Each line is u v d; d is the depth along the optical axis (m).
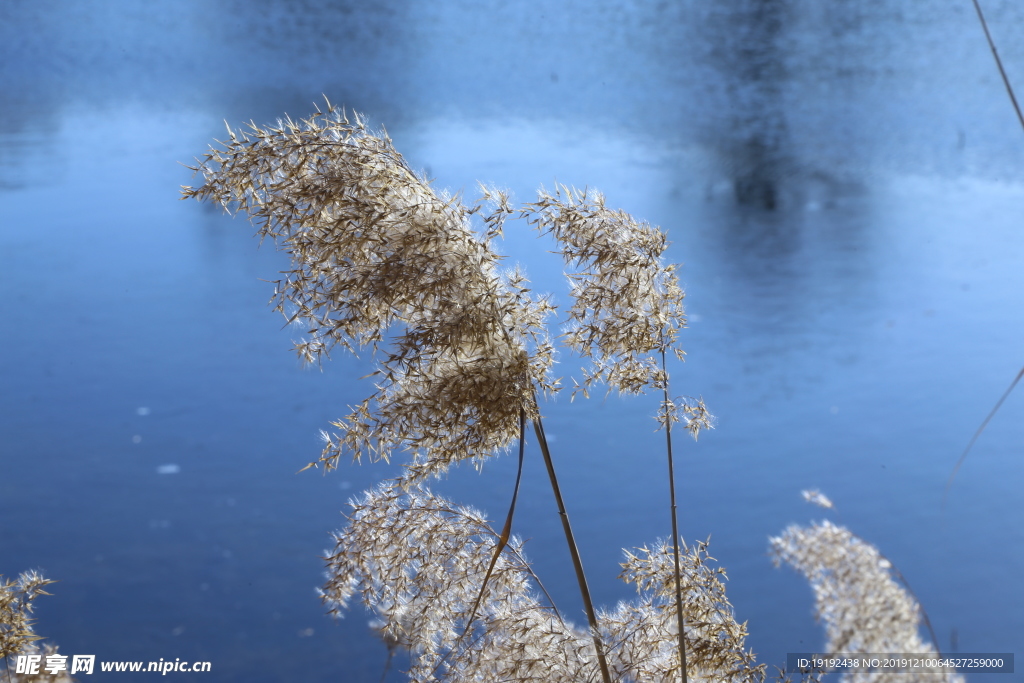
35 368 10.32
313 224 1.51
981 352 10.48
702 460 8.17
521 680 1.64
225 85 25.27
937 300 12.13
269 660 5.50
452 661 1.68
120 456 8.30
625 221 1.63
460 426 1.54
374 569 1.65
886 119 20.45
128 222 15.89
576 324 1.62
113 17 32.81
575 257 1.62
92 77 26.06
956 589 6.06
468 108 22.64
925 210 15.80
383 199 1.53
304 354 1.53
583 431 8.77
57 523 7.23
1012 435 8.50
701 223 15.17
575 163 18.27
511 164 17.80
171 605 6.07
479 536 1.68
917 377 9.91
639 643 1.71
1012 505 7.16
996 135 19.14
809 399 9.37
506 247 11.36
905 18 28.14
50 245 14.63
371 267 1.49
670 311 1.63
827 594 1.45
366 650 5.50
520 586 1.69
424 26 31.62
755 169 18.12
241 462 8.24
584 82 24.84
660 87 23.95
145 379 10.09
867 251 13.91
